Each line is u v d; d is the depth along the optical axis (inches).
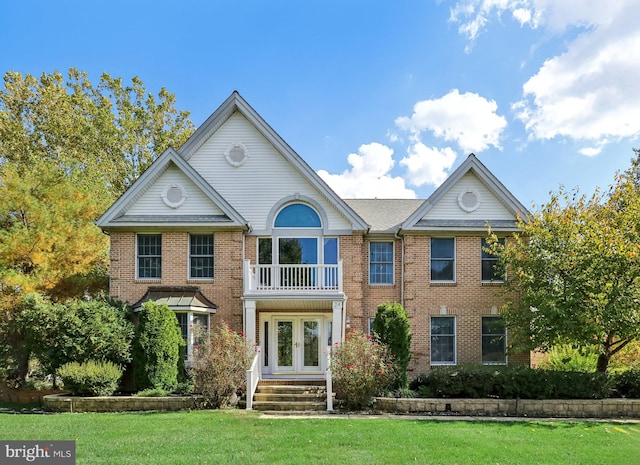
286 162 847.1
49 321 689.6
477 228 827.4
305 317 833.5
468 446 427.2
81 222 943.0
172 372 696.4
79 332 681.0
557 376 651.5
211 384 635.5
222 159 849.5
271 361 817.5
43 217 867.4
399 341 695.1
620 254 631.8
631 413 630.5
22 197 869.2
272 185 842.8
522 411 627.5
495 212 844.0
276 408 639.8
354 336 677.9
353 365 639.1
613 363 797.9
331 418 565.6
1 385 826.8
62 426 502.3
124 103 1562.5
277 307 811.4
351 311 815.1
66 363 677.9
